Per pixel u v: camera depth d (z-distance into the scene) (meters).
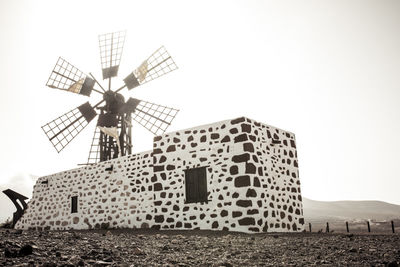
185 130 12.20
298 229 12.26
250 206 10.15
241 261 4.58
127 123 18.28
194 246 6.13
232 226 10.34
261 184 10.72
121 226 13.38
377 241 6.50
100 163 14.88
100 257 4.59
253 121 11.25
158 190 12.44
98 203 14.46
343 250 5.36
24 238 6.08
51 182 16.81
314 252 5.29
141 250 5.22
